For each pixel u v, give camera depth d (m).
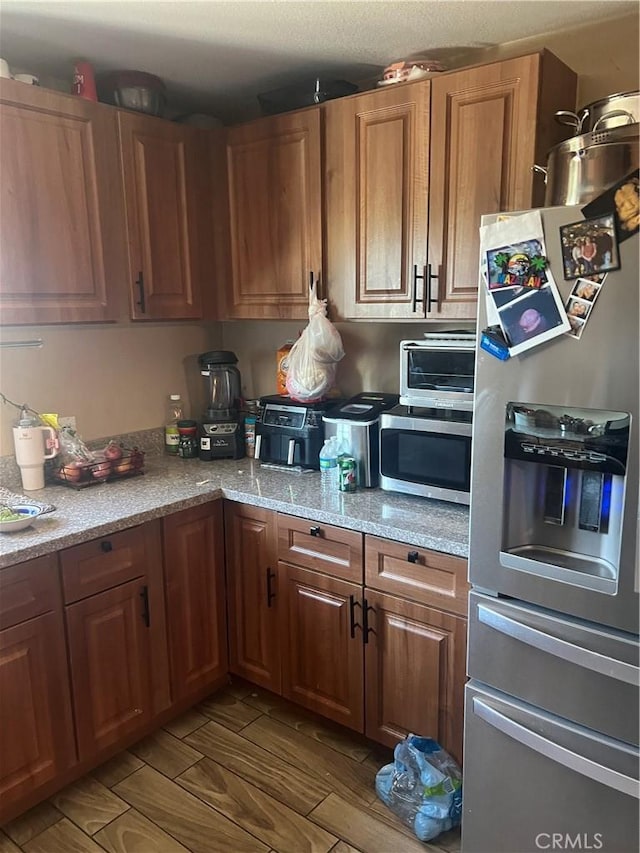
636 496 1.34
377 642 2.06
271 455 2.64
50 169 2.07
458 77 1.93
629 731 1.43
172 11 1.85
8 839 1.87
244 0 1.78
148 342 2.81
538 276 1.40
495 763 1.67
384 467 2.20
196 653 2.41
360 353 2.67
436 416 2.08
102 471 2.40
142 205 2.36
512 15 1.91
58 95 2.06
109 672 2.10
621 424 1.34
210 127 2.58
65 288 2.16
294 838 1.87
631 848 1.49
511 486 1.55
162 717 2.32
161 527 2.21
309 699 2.30
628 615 1.39
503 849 1.71
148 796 2.04
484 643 1.64
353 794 2.04
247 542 2.38
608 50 1.98
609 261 1.31
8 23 1.93
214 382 2.89
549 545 1.57
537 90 1.80
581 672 1.47
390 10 1.86
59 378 2.49
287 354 2.69
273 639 2.37
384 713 2.10
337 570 2.12
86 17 1.90
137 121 2.30
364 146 2.16
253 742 2.28
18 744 1.87
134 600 2.15
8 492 2.16
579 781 1.53
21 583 1.82
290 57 2.23
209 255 2.62
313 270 2.36
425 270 2.09
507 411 1.50
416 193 2.07
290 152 2.35
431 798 1.87
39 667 1.89
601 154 1.42
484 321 1.51
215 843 1.86
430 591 1.91
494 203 1.92
